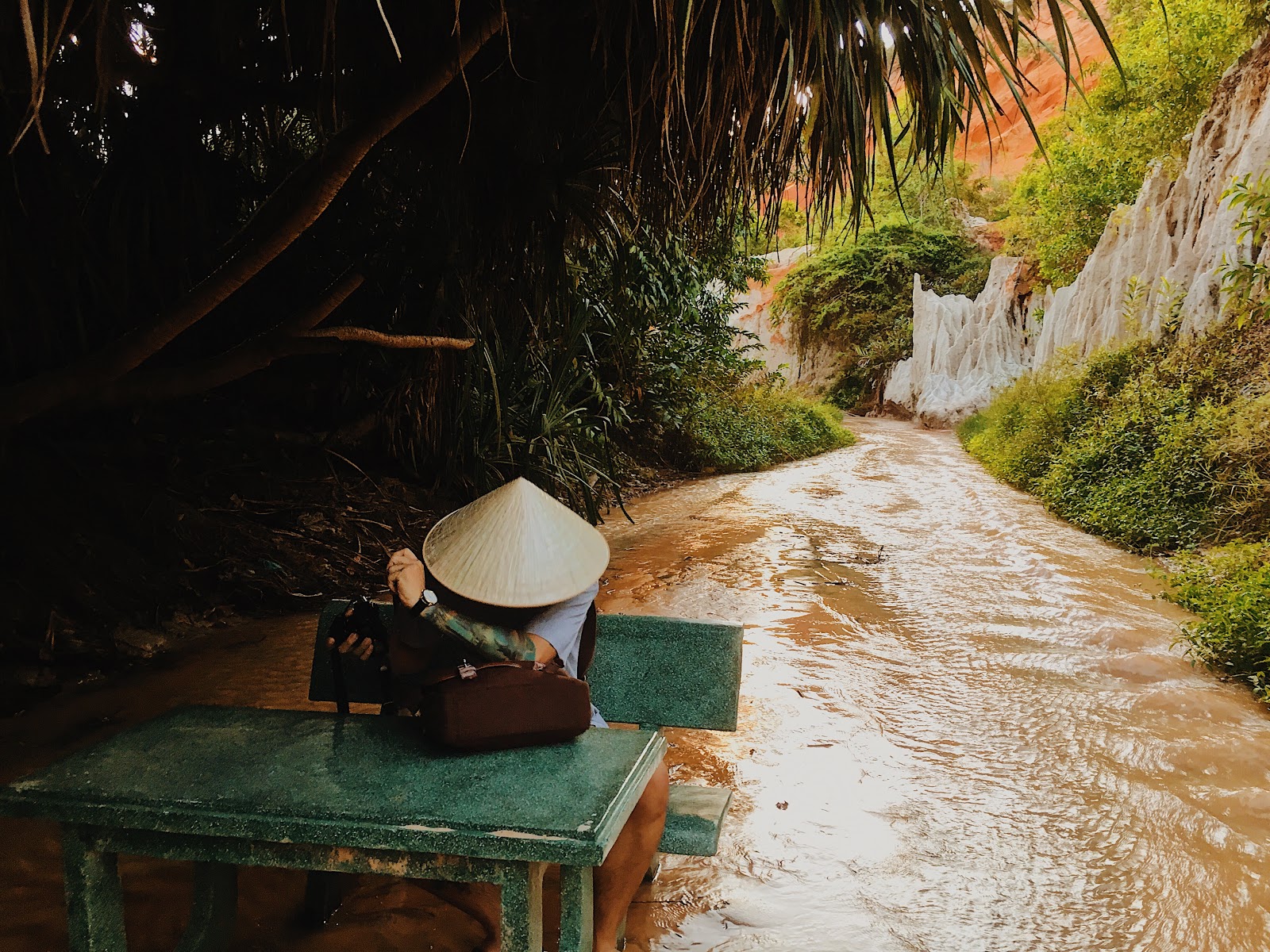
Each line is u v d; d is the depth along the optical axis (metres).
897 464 15.98
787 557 7.38
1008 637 5.20
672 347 12.58
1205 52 16.95
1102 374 11.53
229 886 2.22
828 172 3.34
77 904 1.82
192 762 1.88
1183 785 3.33
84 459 5.30
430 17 3.54
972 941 2.39
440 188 4.91
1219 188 11.53
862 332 34.66
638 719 2.66
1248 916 2.51
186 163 4.63
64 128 4.35
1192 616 5.55
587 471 8.40
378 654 2.30
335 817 1.65
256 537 5.73
